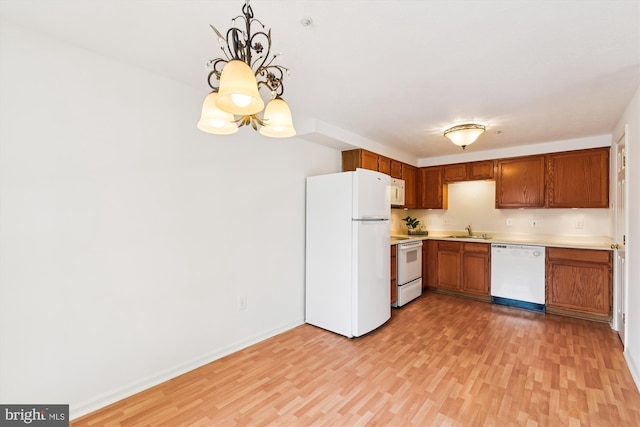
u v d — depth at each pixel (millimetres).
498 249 3930
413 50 1747
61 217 1710
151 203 2076
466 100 2494
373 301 3041
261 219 2816
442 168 4770
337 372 2238
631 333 2318
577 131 3316
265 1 1326
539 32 1558
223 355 2498
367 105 2627
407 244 3973
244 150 2666
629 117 2475
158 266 2109
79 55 1769
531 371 2236
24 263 1595
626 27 1503
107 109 1877
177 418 1734
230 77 988
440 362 2383
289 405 1851
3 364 1539
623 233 2754
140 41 1704
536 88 2248
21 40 1580
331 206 3053
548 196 3799
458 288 4297
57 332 1696
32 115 1615
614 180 3129
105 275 1871
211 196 2424
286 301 3082
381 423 1683
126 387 1951
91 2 1364
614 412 1761
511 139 3682
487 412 1772
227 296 2537
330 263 3053
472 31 1556
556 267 3525
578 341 2770
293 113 2830
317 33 1581
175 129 2203
